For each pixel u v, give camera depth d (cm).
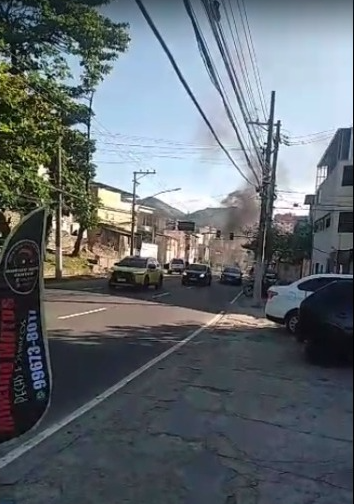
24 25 2250
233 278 3912
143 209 6694
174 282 3769
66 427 537
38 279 379
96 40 2341
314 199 4106
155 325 1391
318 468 371
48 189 2359
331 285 415
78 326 1269
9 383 365
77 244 3975
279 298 1336
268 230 2372
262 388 676
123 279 2575
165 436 507
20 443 489
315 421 416
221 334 1291
